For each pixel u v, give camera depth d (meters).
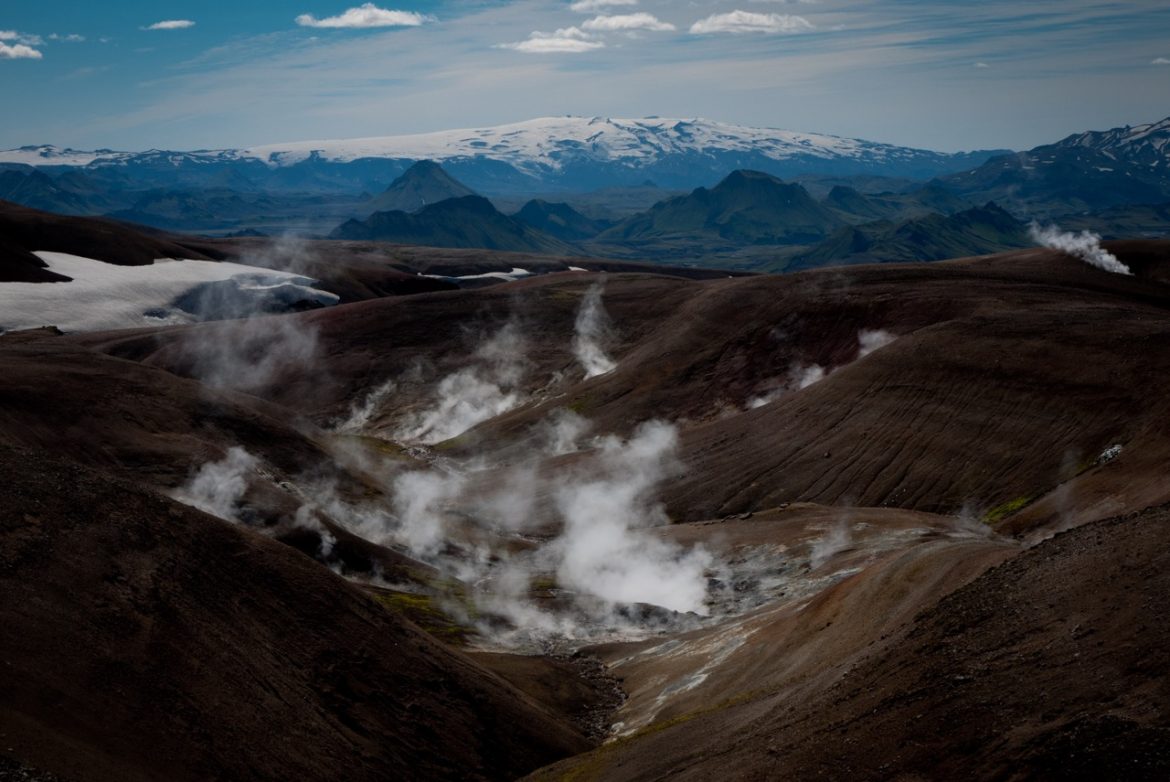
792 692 42.50
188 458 84.06
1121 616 29.36
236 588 48.22
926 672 33.59
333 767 41.72
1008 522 86.81
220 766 37.16
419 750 46.84
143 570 44.19
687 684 58.78
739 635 64.75
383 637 52.94
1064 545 37.06
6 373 86.12
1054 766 25.58
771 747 35.75
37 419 80.19
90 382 90.38
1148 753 24.02
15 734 30.72
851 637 47.28
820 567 82.81
